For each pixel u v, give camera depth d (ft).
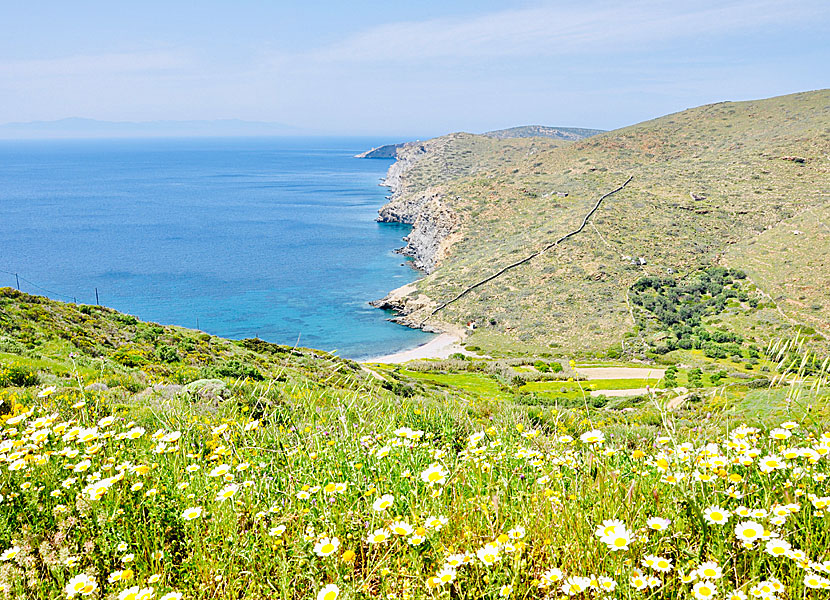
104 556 9.09
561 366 216.54
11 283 402.72
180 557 9.45
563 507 9.29
